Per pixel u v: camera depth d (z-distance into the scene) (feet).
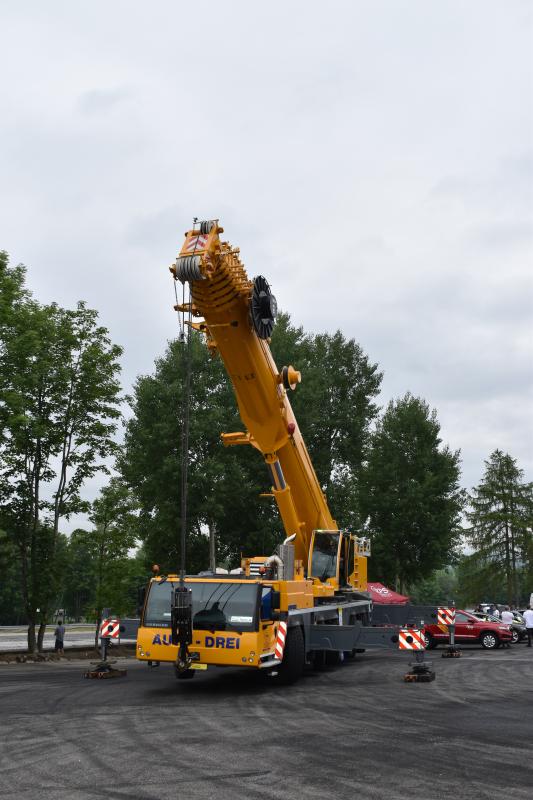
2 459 79.20
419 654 54.13
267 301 47.19
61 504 83.25
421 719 36.50
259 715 37.58
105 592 86.02
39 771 25.68
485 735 32.30
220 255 43.65
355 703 42.04
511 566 199.82
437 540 157.79
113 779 24.54
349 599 68.90
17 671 62.54
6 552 83.46
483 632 95.04
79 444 83.15
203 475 123.13
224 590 46.78
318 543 63.87
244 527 140.46
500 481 205.26
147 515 132.77
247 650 45.14
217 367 137.69
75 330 85.15
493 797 22.40
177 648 46.32
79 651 89.51
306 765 26.53
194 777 24.77
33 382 77.66
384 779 24.53
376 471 165.89
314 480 63.31
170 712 38.52
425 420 167.43
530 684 51.62
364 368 165.99
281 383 52.75
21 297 82.53
